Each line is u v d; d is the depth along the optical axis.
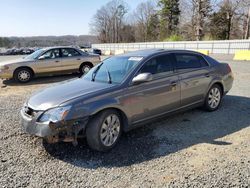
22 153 3.67
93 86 3.94
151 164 3.29
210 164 3.24
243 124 4.69
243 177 2.92
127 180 2.93
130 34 78.50
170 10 54.22
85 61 11.22
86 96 3.56
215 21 43.72
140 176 3.01
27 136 4.30
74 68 11.02
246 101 6.30
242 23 43.75
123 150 3.73
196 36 36.72
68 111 3.37
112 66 4.53
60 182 2.92
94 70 4.80
